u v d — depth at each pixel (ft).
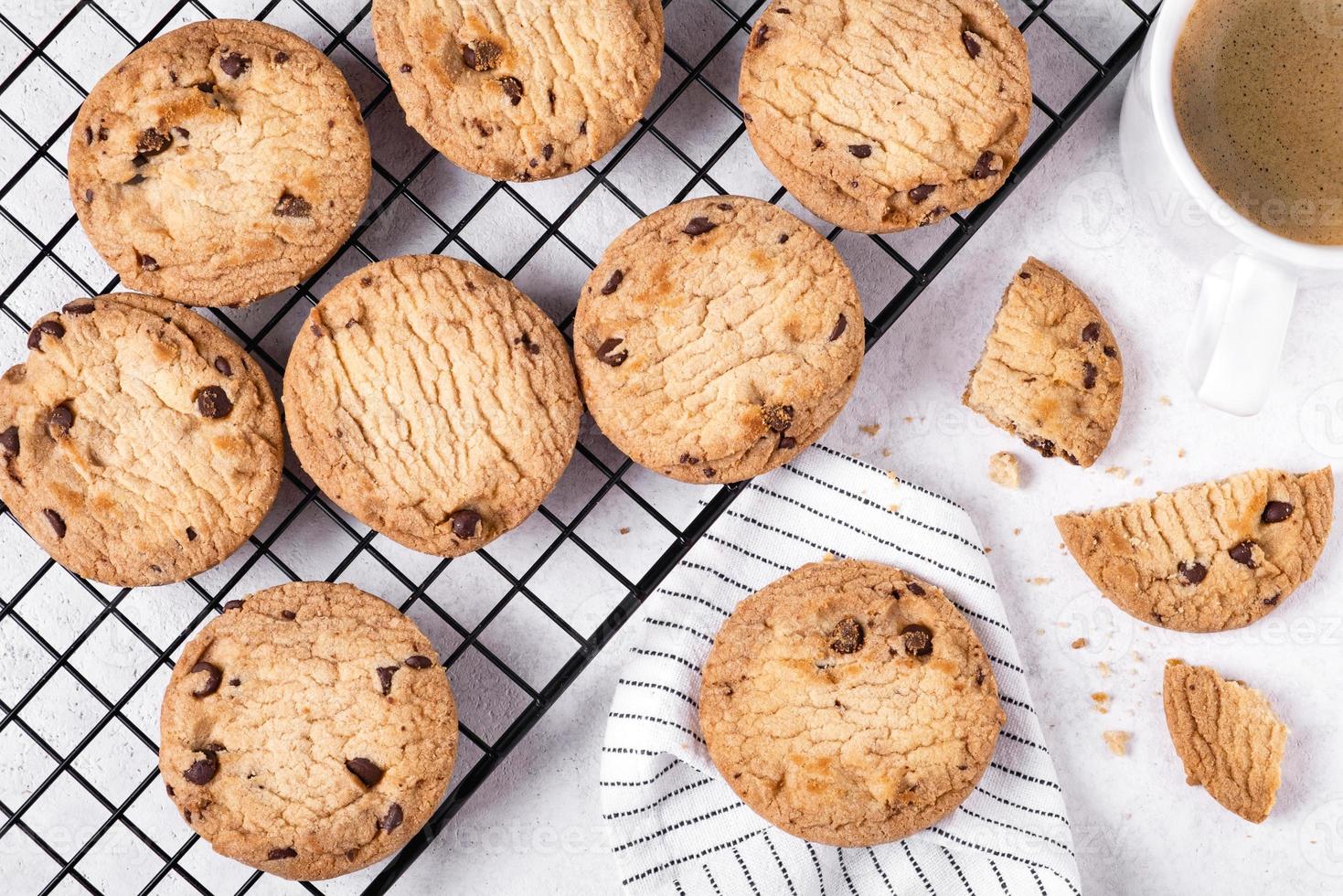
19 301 1.49
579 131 1.43
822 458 1.49
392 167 1.49
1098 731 1.53
